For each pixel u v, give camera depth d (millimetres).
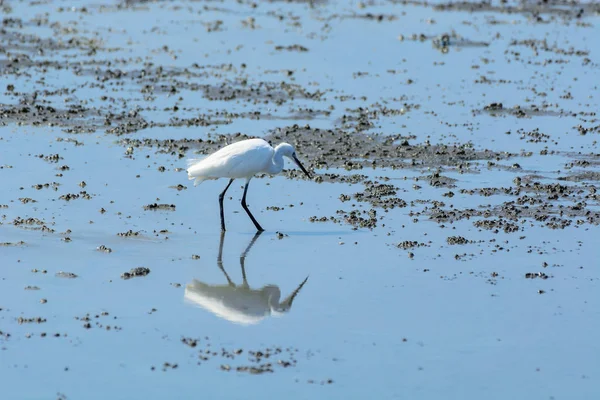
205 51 37562
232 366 14047
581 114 29359
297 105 30000
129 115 28484
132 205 21188
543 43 39469
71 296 16375
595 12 46250
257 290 16906
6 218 19922
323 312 16016
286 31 41656
